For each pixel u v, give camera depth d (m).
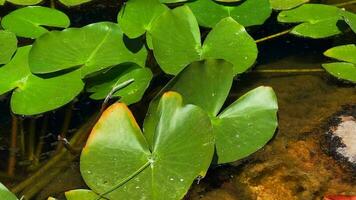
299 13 1.35
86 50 1.25
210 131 1.08
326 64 1.25
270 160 1.13
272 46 1.33
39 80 1.21
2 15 1.39
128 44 1.27
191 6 1.34
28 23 1.32
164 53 1.24
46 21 1.32
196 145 1.08
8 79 1.22
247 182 1.11
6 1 1.41
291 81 1.25
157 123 1.09
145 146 1.08
